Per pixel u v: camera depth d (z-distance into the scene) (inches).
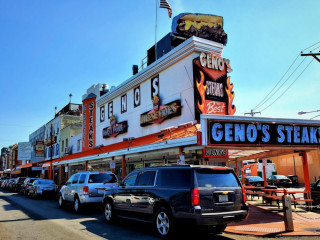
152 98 732.7
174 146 457.7
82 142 1113.4
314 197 517.0
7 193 1112.8
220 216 267.3
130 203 343.3
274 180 1112.8
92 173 493.7
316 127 458.6
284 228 332.8
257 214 435.5
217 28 718.5
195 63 597.0
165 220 290.2
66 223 385.1
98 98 1053.8
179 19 707.4
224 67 636.1
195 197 262.1
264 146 419.5
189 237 299.1
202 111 579.2
